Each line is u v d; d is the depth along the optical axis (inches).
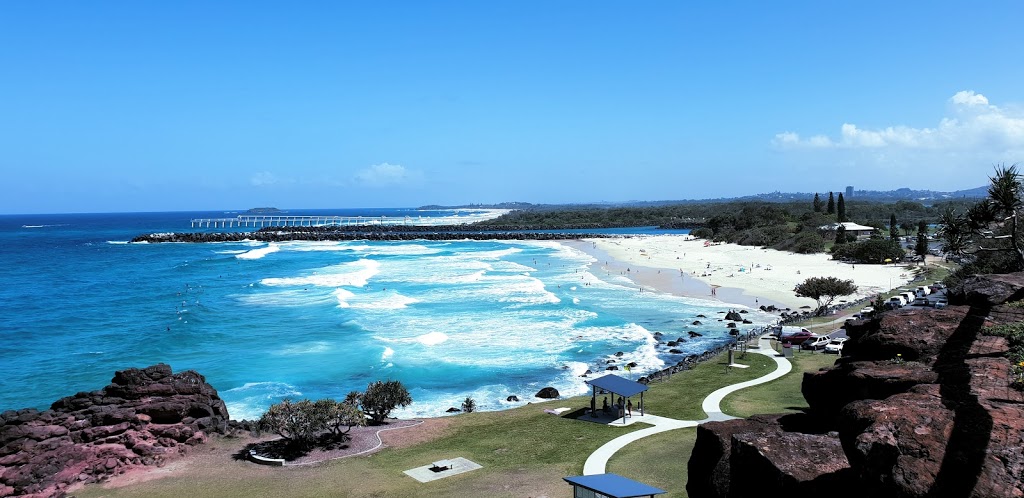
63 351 2047.2
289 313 2679.6
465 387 1700.3
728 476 579.2
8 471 1013.2
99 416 1149.1
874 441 402.0
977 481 350.9
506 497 912.9
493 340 2197.3
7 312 2728.8
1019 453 363.3
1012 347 569.3
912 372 575.2
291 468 1071.0
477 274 3932.1
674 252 5398.6
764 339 2027.6
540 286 3425.2
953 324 657.6
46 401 1568.7
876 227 6102.4
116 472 1056.2
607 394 1526.8
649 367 1852.9
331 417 1168.2
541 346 2114.9
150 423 1187.9
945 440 388.5
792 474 490.6
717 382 1520.7
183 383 1282.0
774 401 1333.7
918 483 362.3
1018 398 447.2
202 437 1195.3
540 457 1086.4
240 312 2706.7
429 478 1005.8
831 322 2231.8
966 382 492.4
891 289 2962.6
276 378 1770.4
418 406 1547.7
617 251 5684.1
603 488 678.5
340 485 987.9
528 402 1558.8
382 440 1214.3
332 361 1939.0
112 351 2047.2
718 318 2566.4
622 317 2600.9
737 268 4079.7
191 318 2556.6
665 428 1208.2
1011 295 697.0
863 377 598.2
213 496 960.3
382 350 2031.3
